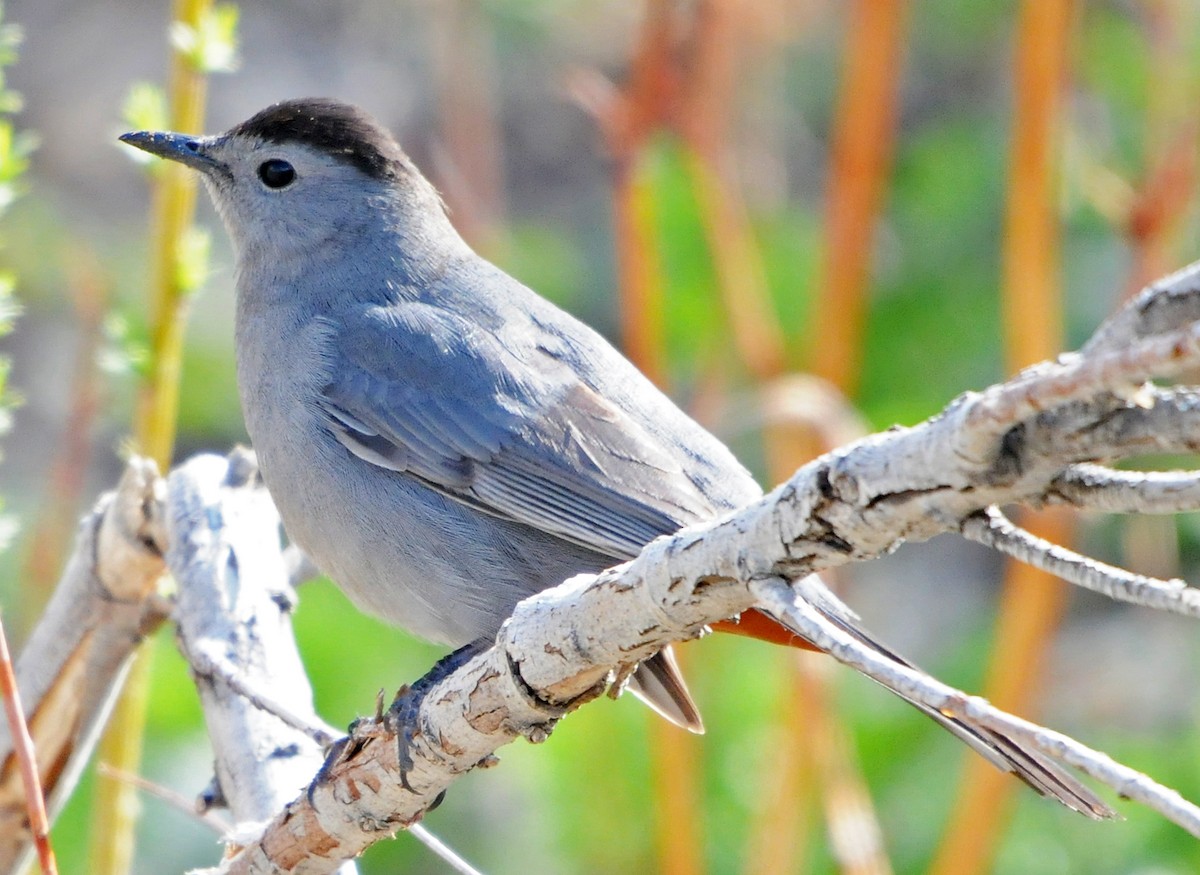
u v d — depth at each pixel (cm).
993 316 1267
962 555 1505
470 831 1116
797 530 465
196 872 685
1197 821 380
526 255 1445
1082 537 1213
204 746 1095
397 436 834
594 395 851
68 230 1573
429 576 828
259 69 1809
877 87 992
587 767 1098
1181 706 1257
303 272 903
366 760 632
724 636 1141
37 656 820
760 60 1379
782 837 959
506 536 825
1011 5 1505
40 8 1866
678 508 821
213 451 1446
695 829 998
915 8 1519
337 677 1088
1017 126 952
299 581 938
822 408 995
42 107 1764
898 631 1441
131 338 862
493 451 828
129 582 808
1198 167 1091
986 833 950
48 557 1064
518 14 1666
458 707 591
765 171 1335
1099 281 1255
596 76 1373
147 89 919
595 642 538
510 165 1689
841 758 985
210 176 923
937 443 423
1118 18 1322
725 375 1161
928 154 1345
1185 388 426
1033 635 975
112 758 873
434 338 857
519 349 862
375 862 1109
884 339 1272
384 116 1756
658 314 1052
